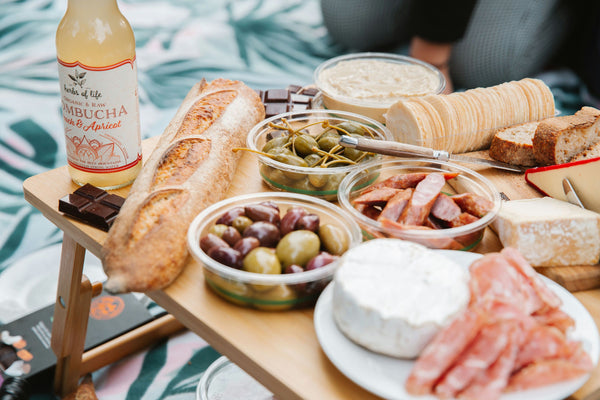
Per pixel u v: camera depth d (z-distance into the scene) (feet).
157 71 9.75
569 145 3.93
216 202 3.45
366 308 2.39
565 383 2.33
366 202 3.33
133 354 5.28
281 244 2.92
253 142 3.93
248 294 2.85
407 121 4.20
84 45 3.21
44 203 3.66
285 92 4.89
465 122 4.20
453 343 2.27
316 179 3.59
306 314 2.91
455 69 9.05
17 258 6.26
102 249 3.06
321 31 11.30
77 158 3.59
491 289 2.54
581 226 3.07
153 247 2.93
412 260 2.64
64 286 4.24
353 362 2.45
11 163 7.66
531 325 2.35
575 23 9.54
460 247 3.18
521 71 9.16
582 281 3.06
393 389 2.32
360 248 2.72
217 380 4.74
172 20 11.45
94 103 3.36
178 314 3.00
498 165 4.01
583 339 2.56
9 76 9.45
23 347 4.91
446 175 3.57
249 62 10.16
